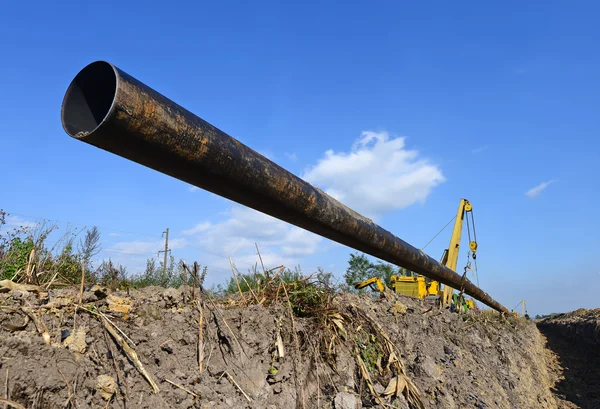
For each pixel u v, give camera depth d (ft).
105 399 8.95
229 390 11.44
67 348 9.02
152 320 11.23
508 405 25.75
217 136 6.15
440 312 31.94
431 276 19.16
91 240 19.34
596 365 62.13
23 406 7.68
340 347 15.89
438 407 18.01
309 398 13.73
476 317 41.75
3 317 8.79
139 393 9.61
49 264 15.64
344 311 17.63
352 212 10.16
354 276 22.40
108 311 10.62
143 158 5.76
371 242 11.16
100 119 5.24
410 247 14.12
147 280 20.70
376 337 17.95
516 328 59.93
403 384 16.44
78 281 15.55
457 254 59.00
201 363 11.25
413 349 21.49
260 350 13.07
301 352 14.52
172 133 5.49
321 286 17.38
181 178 6.48
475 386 23.45
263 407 11.90
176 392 10.24
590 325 78.59
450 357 24.44
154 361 10.44
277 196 7.49
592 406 40.73
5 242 15.31
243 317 13.23
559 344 88.22
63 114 5.17
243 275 16.70
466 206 61.46
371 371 16.31
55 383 8.29
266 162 7.13
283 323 14.47
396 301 25.09
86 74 5.23
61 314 9.75
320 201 8.54
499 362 33.30
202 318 12.10
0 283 10.49
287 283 16.80
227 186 6.84
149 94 5.23
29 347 8.34
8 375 7.79
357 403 14.37
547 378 51.44
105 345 9.76
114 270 16.94
